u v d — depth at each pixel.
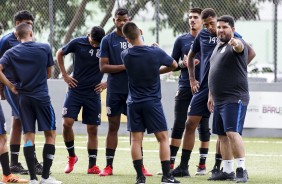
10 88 26.27
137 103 26.05
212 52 28.70
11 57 26.09
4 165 27.02
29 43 26.33
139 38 26.08
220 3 51.81
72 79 31.05
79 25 53.03
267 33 63.91
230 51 26.78
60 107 53.44
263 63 64.38
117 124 30.48
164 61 26.12
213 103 27.75
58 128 53.69
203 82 29.61
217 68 27.12
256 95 50.91
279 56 51.12
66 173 31.05
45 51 26.44
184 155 30.14
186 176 30.08
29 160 26.17
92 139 31.02
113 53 30.16
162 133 26.17
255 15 51.59
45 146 26.42
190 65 29.94
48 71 27.12
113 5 52.69
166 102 52.06
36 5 53.12
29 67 26.12
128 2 52.41
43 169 26.42
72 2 53.03
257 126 51.03
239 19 51.75
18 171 30.50
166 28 52.09
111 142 30.41
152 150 42.22
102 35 30.62
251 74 55.00
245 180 27.33
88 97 31.02
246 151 41.91
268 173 31.31
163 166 26.17
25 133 26.33
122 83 30.36
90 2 53.00
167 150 26.12
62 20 53.09
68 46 31.05
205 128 31.00
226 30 26.94
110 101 30.38
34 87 26.14
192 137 30.08
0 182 27.06
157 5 51.91
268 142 47.72
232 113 26.91
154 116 26.03
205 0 51.84
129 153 40.50
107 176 29.94
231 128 27.02
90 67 31.02
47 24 52.94
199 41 29.59
